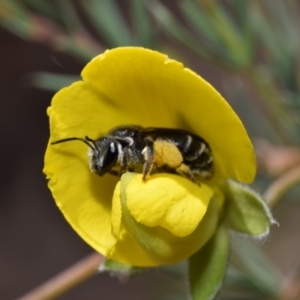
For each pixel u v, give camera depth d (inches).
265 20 5.5
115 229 4.4
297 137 5.5
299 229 8.0
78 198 4.5
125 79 4.4
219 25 5.3
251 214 4.5
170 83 4.4
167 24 5.3
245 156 4.4
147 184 4.4
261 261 5.6
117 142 4.5
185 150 4.5
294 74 5.5
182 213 4.4
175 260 4.5
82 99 4.5
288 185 5.0
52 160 4.5
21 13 5.5
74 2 6.9
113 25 5.5
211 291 4.5
